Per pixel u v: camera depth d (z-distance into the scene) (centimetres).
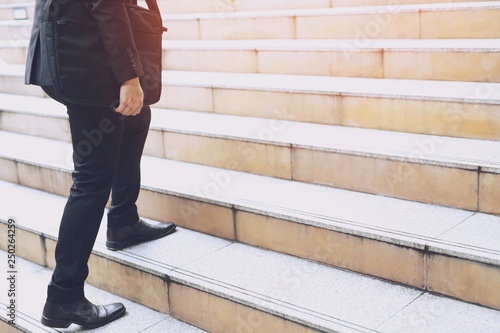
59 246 283
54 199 410
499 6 411
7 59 644
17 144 474
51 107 509
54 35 260
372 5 509
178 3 620
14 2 778
